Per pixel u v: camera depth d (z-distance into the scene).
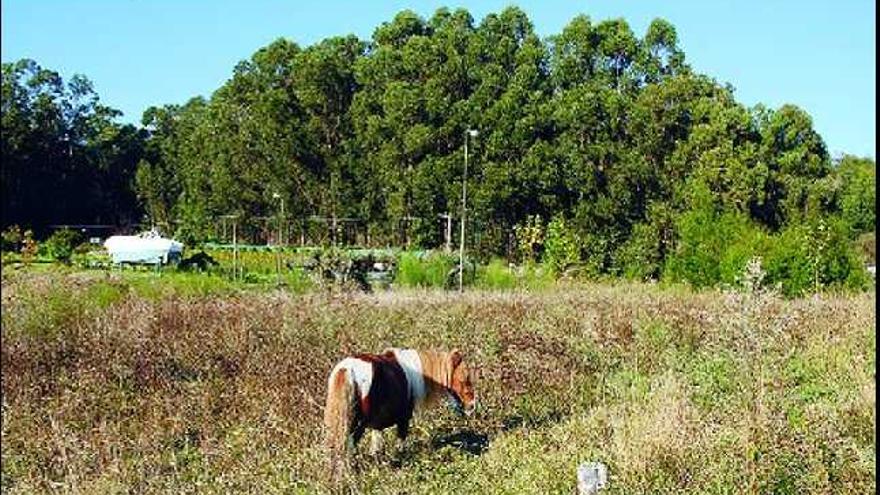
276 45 69.19
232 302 19.80
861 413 9.91
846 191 50.69
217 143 67.38
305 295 22.22
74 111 71.50
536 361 13.98
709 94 51.84
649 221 46.59
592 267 40.81
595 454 8.95
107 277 23.89
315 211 62.03
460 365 9.94
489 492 8.25
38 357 12.75
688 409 9.90
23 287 18.61
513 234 50.78
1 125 63.09
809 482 7.89
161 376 12.25
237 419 10.66
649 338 16.78
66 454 8.85
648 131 49.97
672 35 56.91
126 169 77.69
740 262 27.09
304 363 13.05
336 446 8.90
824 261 26.66
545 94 57.16
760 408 9.13
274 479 8.37
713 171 46.88
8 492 8.42
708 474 7.98
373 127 56.94
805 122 50.62
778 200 49.28
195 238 56.75
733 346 13.00
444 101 54.94
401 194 53.56
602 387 12.84
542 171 49.41
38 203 65.75
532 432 10.15
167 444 9.76
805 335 15.45
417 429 10.60
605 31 58.09
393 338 16.02
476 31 63.38
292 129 62.03
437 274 32.16
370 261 34.75
